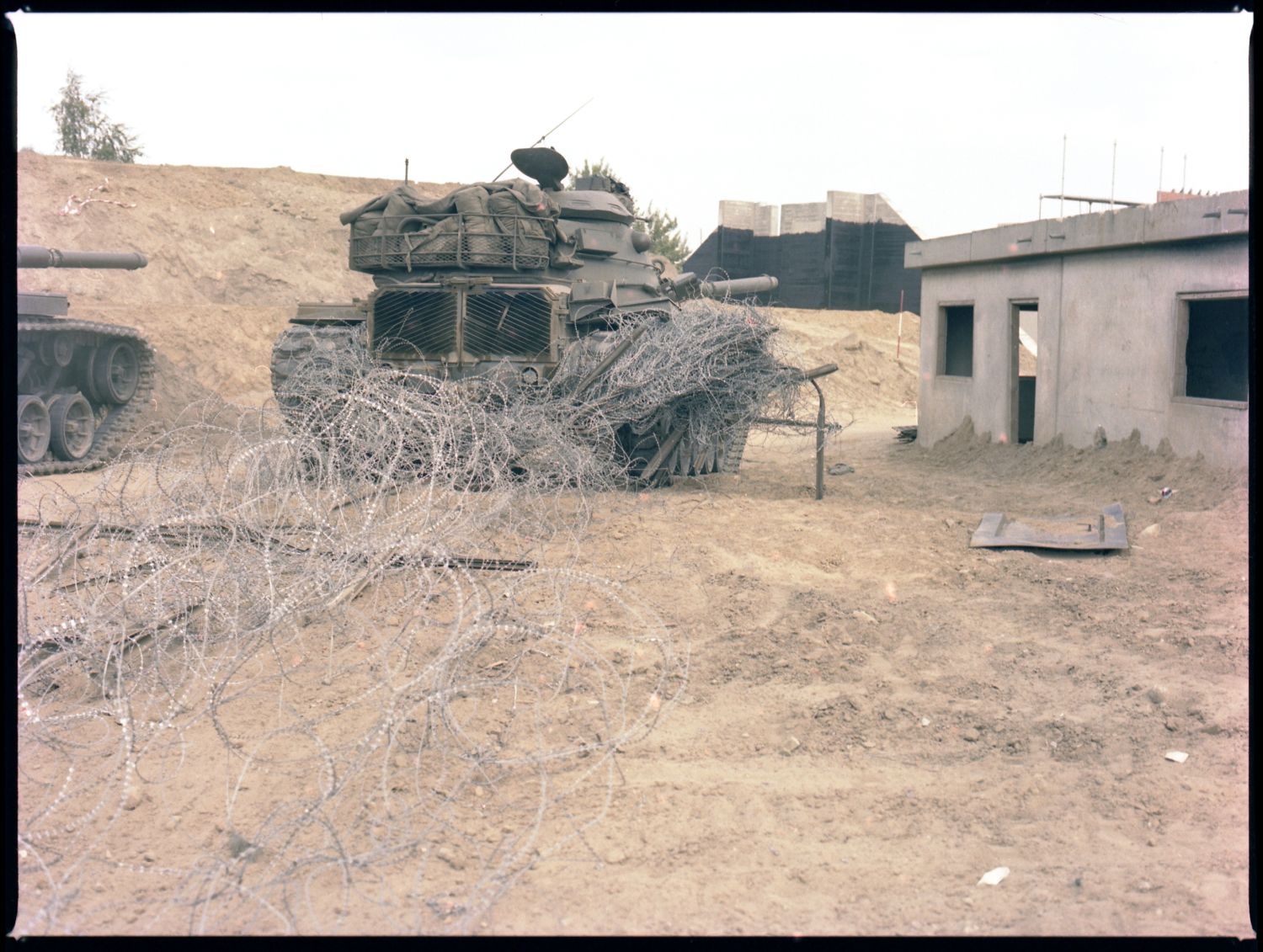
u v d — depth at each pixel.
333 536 7.28
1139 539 9.65
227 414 17.89
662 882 4.29
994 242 14.58
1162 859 4.46
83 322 15.37
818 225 35.00
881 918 4.01
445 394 8.83
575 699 6.19
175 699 6.05
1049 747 5.61
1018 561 8.95
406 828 4.67
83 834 4.72
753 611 7.73
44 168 29.53
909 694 6.30
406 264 12.57
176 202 31.31
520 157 13.81
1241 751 5.47
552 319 11.66
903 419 24.02
